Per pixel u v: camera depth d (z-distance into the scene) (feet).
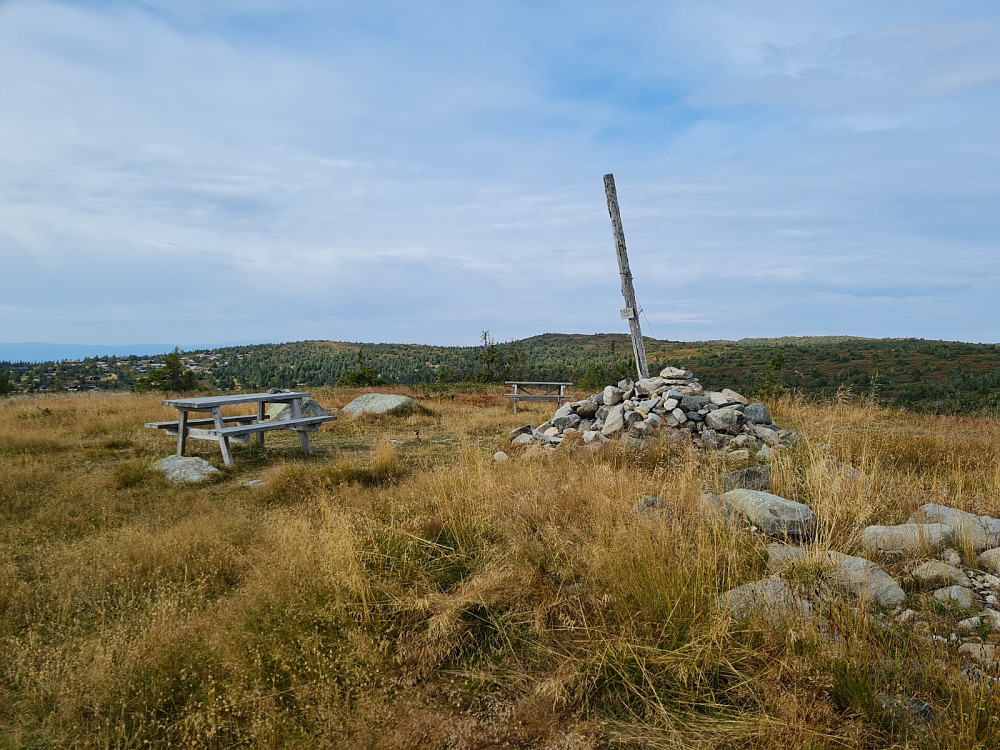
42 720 9.09
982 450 24.77
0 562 15.03
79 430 36.78
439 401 64.08
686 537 12.88
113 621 12.10
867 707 7.91
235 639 10.36
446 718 8.53
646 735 8.05
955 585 11.68
